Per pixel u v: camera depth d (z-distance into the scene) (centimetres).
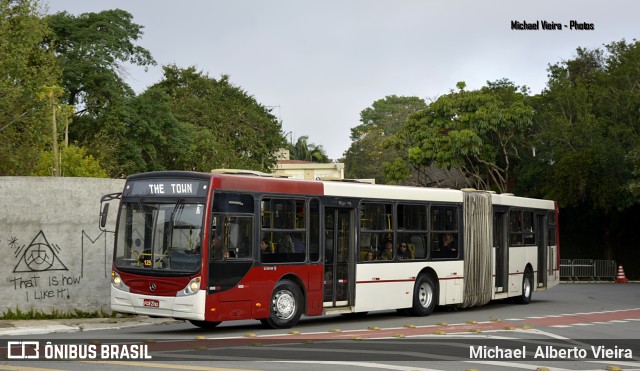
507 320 2142
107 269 2177
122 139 4756
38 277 2097
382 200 2158
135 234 1786
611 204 4706
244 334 1714
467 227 2461
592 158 4700
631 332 1891
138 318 2119
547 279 3022
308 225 1941
